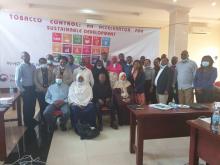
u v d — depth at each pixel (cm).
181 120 262
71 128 381
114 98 407
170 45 536
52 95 378
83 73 393
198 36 675
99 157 277
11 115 408
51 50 466
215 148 176
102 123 397
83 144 316
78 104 366
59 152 289
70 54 469
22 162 259
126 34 495
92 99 389
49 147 304
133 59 504
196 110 260
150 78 454
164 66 409
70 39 470
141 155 253
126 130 377
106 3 480
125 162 266
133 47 503
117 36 492
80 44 476
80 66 405
